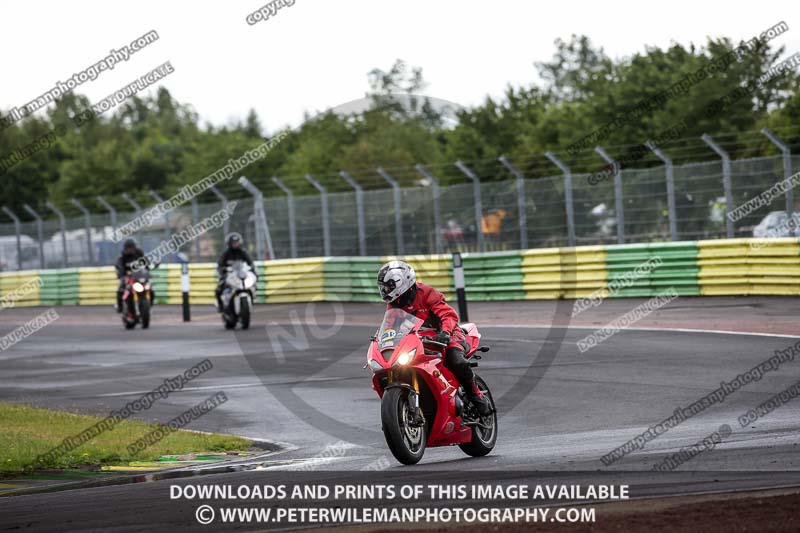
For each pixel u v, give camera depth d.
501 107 126.19
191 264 91.62
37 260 107.81
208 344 59.16
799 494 17.89
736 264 64.69
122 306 72.56
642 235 70.75
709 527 16.03
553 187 74.50
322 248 84.38
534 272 72.75
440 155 132.25
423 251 79.25
